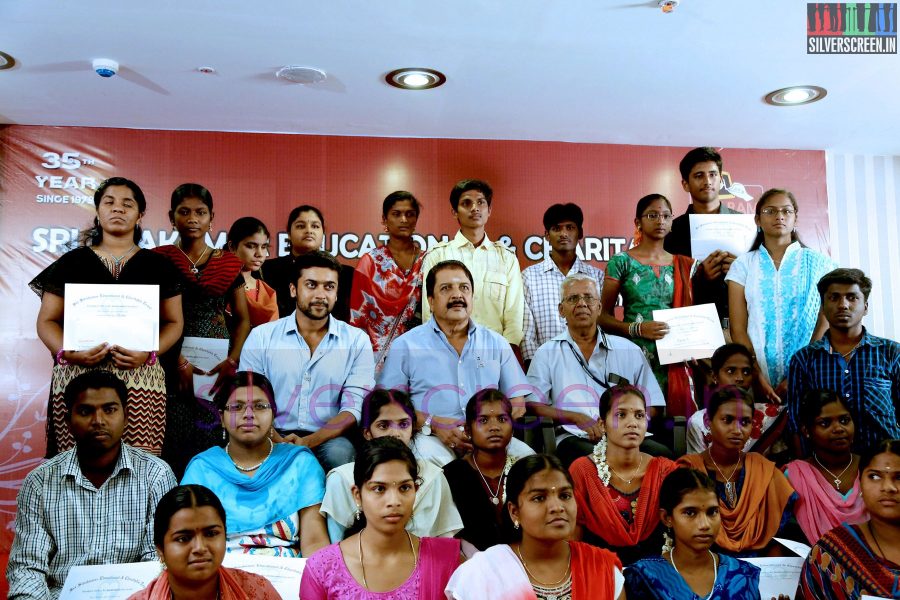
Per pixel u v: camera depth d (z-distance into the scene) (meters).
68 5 3.73
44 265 4.92
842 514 3.63
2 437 4.73
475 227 4.77
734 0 3.79
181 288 4.26
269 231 5.14
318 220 5.02
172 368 4.20
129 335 3.88
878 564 3.15
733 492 3.67
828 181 5.67
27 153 4.98
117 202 4.07
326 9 3.81
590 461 3.62
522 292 4.80
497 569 2.89
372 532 2.97
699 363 4.39
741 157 5.58
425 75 4.55
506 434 3.63
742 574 3.10
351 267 4.74
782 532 3.66
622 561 3.45
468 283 4.16
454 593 2.83
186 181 5.09
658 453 3.97
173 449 4.04
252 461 3.55
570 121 5.23
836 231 5.61
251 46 4.17
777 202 4.64
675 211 5.55
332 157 5.26
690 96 4.89
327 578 2.92
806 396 3.86
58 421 3.82
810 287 4.56
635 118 5.19
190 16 3.85
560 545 3.01
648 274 4.70
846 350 4.12
